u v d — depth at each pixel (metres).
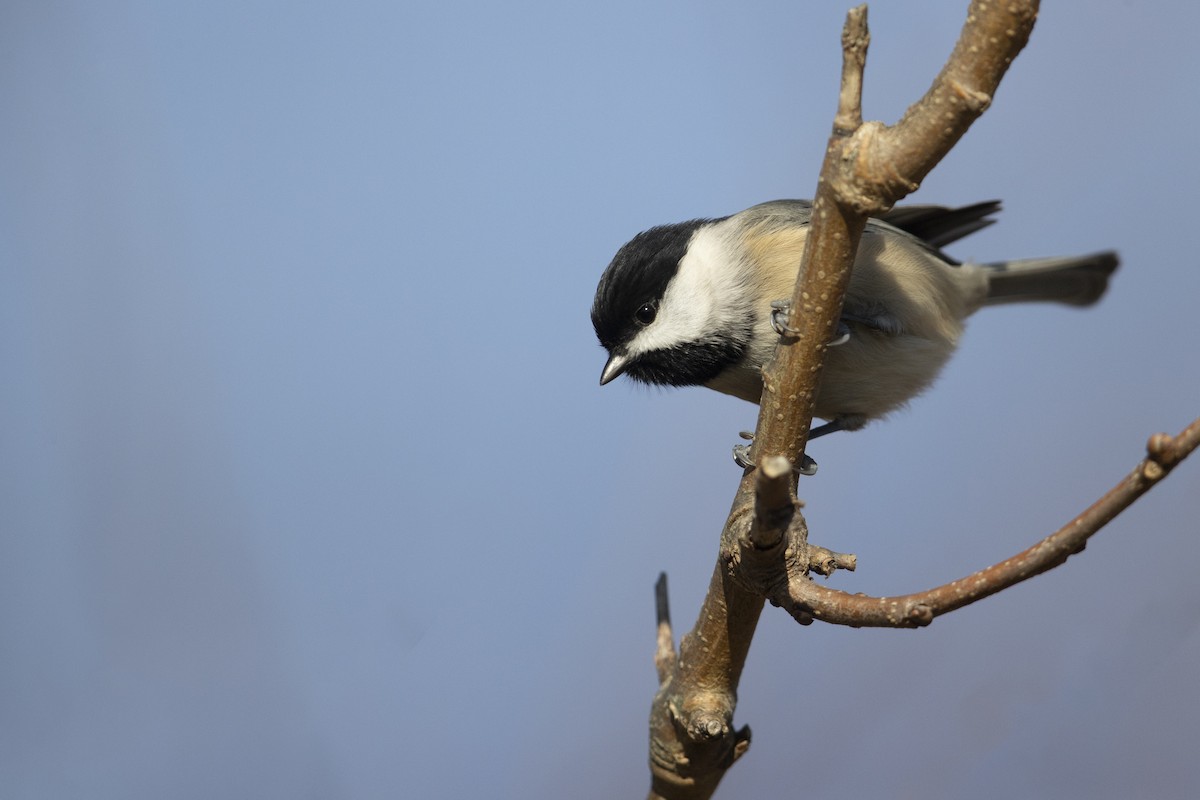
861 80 3.79
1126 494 2.95
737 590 4.40
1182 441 2.85
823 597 3.81
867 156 3.73
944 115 3.53
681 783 4.94
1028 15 3.31
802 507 4.27
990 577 3.25
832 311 4.07
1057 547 3.09
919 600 3.41
